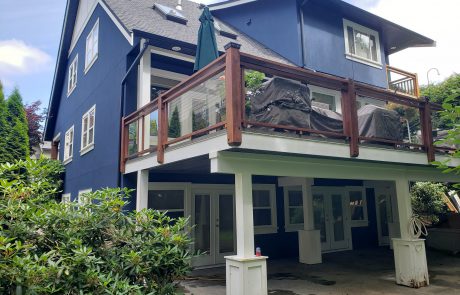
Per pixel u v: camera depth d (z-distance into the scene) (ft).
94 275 11.89
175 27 32.99
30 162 15.85
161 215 15.89
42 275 11.02
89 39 41.47
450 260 34.17
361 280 26.17
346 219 41.50
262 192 35.55
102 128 33.76
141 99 27.09
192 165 22.84
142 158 24.91
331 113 21.21
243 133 16.14
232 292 16.97
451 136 14.17
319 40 39.47
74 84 47.42
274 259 34.91
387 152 22.54
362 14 42.06
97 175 34.09
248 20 44.29
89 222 14.25
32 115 76.69
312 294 22.61
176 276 14.67
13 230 12.58
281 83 18.67
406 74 45.91
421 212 42.37
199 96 19.02
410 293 22.48
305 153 18.42
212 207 31.89
